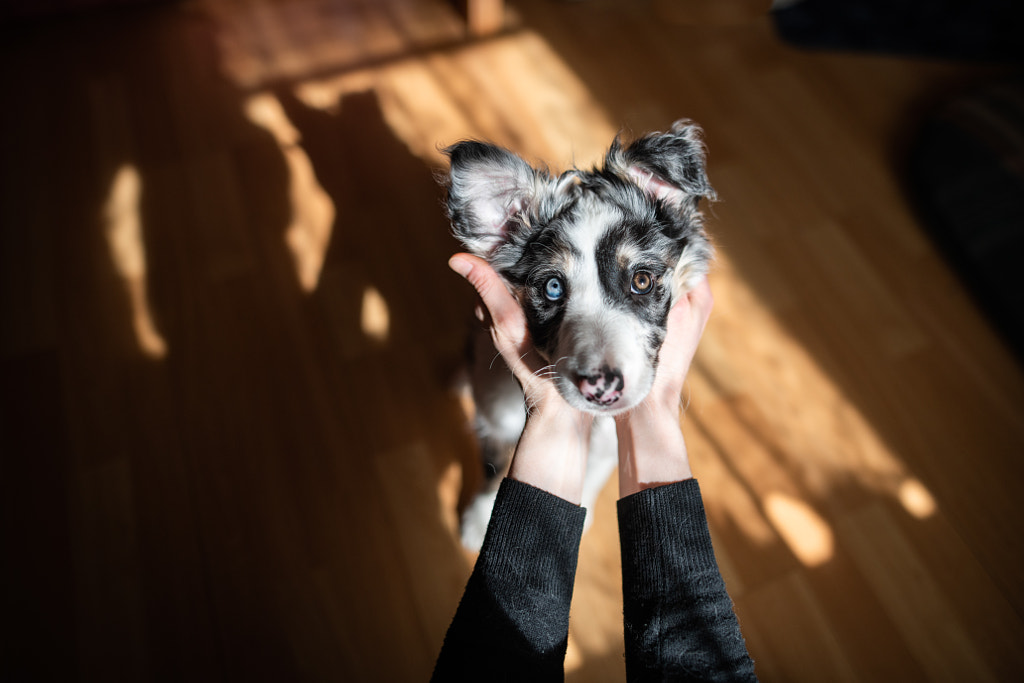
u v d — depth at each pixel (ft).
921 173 3.55
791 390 3.08
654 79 4.07
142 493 2.87
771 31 4.30
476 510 2.75
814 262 3.38
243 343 3.19
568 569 1.81
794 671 2.56
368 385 3.10
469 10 4.20
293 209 3.56
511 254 2.36
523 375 2.10
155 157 3.77
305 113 3.92
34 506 2.84
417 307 3.28
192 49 4.26
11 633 2.61
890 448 2.96
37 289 3.34
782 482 2.89
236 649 2.59
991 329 3.22
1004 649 2.59
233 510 2.84
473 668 1.63
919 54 4.17
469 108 3.92
